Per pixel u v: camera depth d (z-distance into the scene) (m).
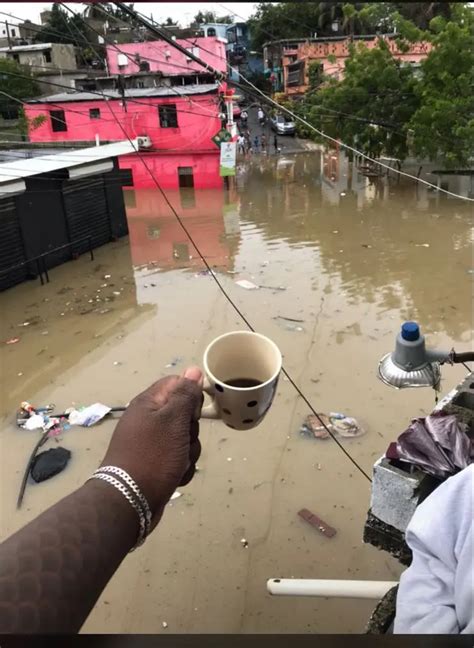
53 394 8.58
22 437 7.45
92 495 0.85
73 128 24.92
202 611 4.77
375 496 2.85
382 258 14.35
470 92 18.00
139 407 1.01
